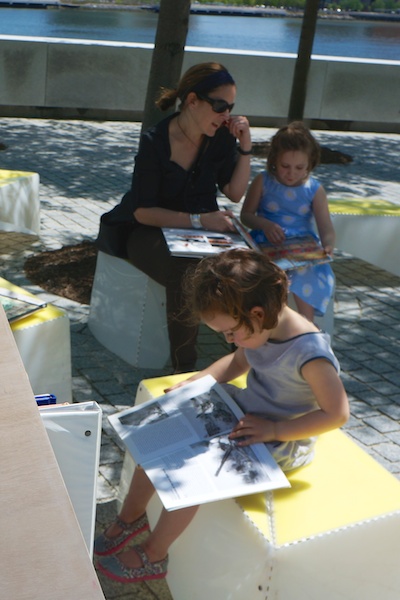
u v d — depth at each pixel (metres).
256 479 2.48
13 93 11.98
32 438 1.38
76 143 10.74
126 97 12.50
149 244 4.27
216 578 2.54
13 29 30.95
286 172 4.52
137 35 31.22
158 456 2.56
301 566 2.38
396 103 13.51
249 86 12.78
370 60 13.37
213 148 4.38
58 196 8.08
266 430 2.60
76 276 5.74
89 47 12.07
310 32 11.05
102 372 4.50
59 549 1.22
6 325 1.63
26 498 1.29
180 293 4.14
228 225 4.30
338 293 6.11
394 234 6.25
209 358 4.84
